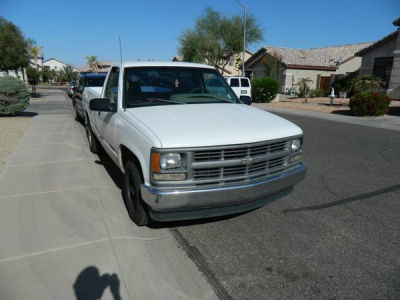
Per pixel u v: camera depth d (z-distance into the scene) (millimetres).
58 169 5984
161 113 3848
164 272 3072
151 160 3184
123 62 4891
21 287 2818
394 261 3314
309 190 5273
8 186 5098
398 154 7738
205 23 36375
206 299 2742
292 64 33031
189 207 3242
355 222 4152
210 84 4992
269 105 22531
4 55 24250
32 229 3779
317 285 2939
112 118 4523
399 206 4668
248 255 3385
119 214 4223
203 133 3295
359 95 15328
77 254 3307
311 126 12219
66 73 73938
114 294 2756
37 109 16031
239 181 3400
